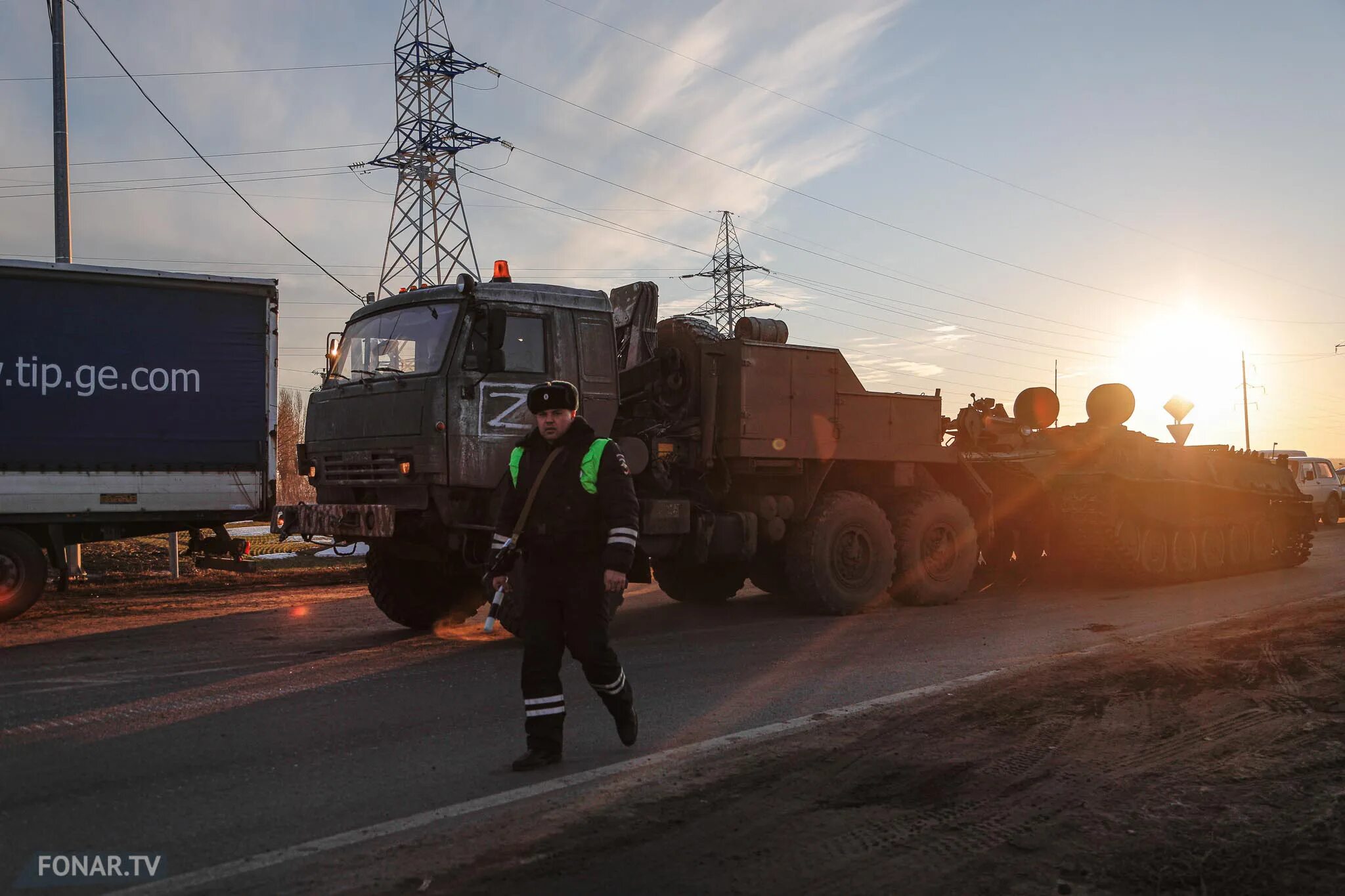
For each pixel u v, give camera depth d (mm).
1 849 3672
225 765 4770
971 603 11250
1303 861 3508
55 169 14688
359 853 3605
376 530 7797
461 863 3514
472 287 8047
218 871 3441
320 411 9039
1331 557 17281
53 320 9883
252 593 12336
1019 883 3354
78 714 5824
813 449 10047
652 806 4121
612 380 8906
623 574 4633
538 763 4684
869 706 5926
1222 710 5652
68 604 11180
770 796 4250
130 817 4020
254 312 10820
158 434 10320
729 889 3301
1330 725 5312
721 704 6082
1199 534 13672
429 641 8656
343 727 5535
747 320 9984
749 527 9609
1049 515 13172
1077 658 7340
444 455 7812
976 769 4613
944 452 11398
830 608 10031
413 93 34031
